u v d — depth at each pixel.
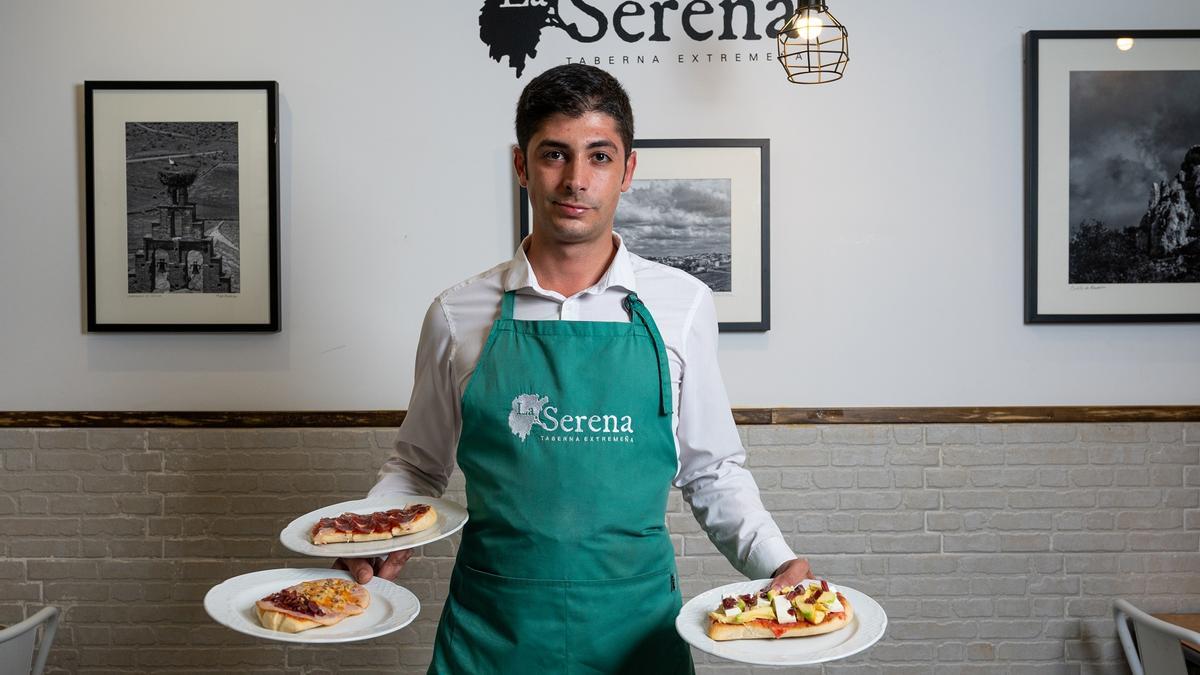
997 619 2.80
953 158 2.76
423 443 1.68
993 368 2.78
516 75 2.76
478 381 1.49
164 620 2.79
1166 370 2.77
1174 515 2.78
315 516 1.57
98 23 2.74
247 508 2.78
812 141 2.76
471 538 1.50
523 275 1.52
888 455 2.79
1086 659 2.79
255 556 2.79
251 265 2.73
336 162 2.76
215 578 2.79
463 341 1.56
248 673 2.80
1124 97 2.71
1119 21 2.73
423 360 1.63
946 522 2.79
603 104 1.40
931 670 2.81
